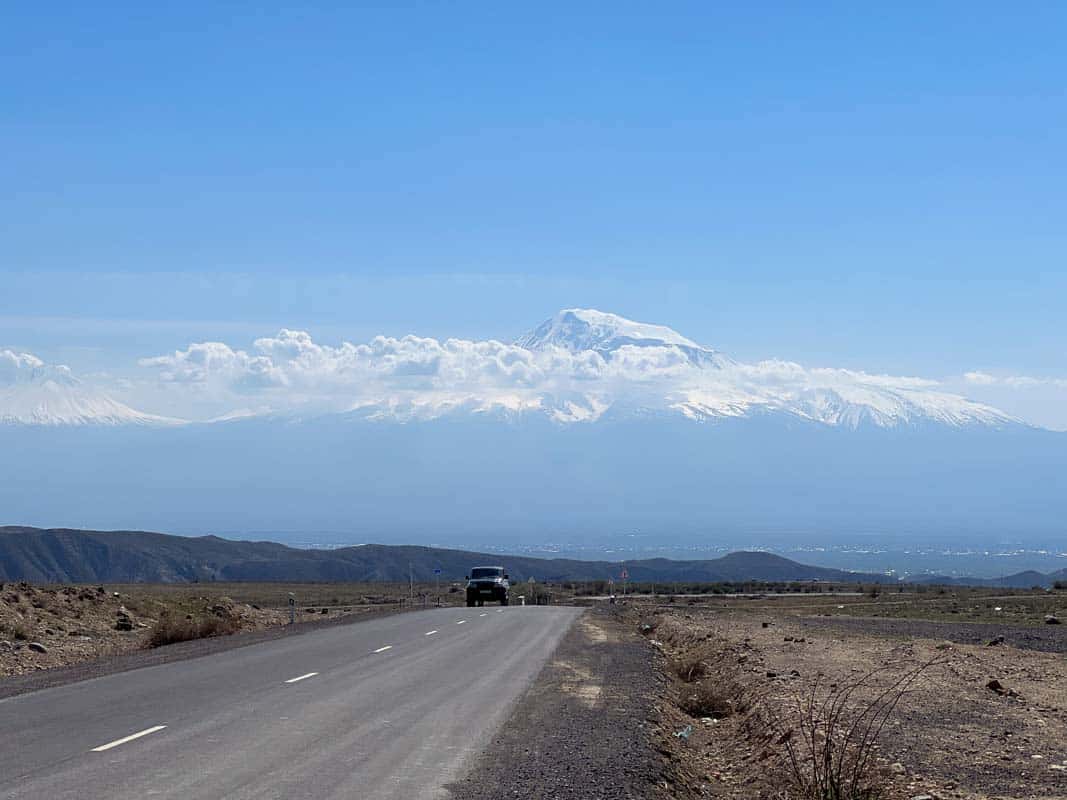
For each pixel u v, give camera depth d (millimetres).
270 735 14859
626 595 89188
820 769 12578
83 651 29453
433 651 28281
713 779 14656
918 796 11914
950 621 47875
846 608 62906
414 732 15312
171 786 11562
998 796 12133
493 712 17344
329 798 11141
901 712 17797
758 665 25125
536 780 12242
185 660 25609
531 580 97812
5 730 15055
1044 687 21891
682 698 21531
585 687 20766
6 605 33250
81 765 12633
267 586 109250
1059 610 55844
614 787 11945
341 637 33344
